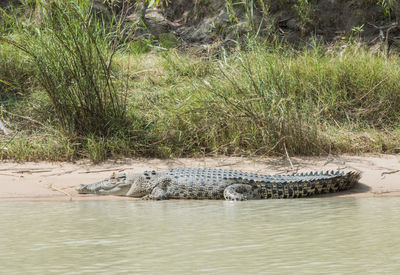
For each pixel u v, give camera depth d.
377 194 19.14
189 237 12.30
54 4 23.48
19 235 12.61
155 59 35.09
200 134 24.95
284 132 24.02
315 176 19.59
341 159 23.55
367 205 16.86
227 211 16.17
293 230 13.03
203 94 26.91
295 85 27.66
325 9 40.69
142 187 19.84
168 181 19.77
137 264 10.09
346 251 10.95
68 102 24.22
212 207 17.12
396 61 32.06
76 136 23.98
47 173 21.31
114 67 31.41
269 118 24.12
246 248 11.24
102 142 23.48
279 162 23.09
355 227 13.32
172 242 11.81
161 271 9.60
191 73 30.84
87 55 23.80
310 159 23.52
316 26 39.78
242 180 19.34
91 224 13.94
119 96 28.14
